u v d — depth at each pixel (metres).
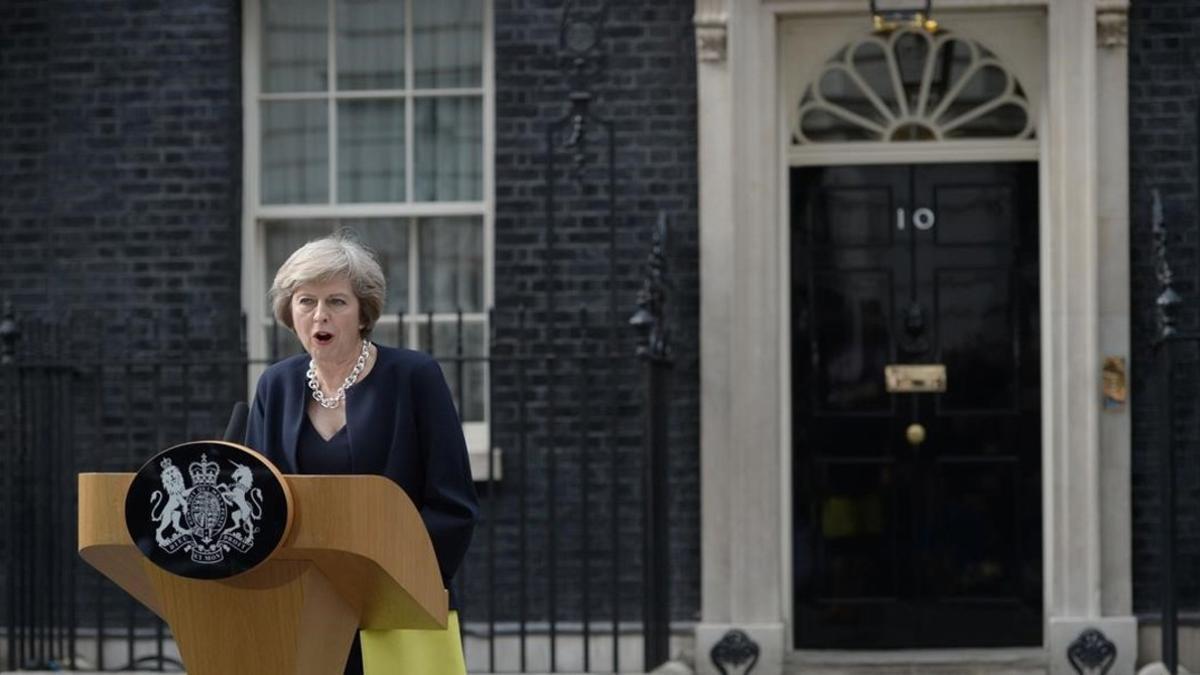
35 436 7.55
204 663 2.98
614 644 7.24
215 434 7.86
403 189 8.12
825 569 8.01
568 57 7.80
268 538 2.79
